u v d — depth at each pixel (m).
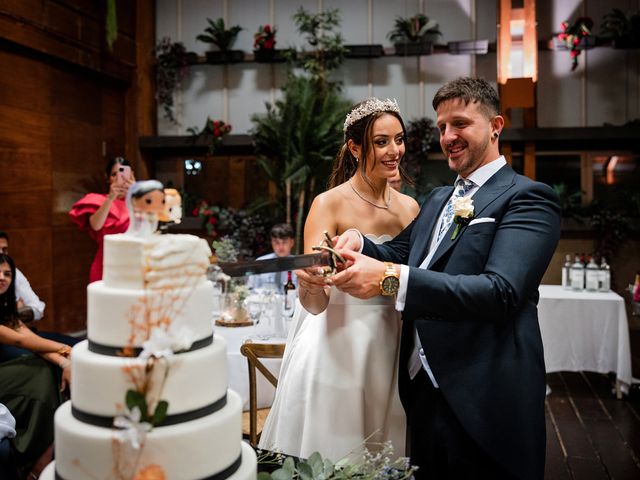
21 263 5.60
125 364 1.06
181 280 1.12
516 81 6.45
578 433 3.86
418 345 1.81
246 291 3.62
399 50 7.17
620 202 6.87
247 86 7.71
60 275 6.12
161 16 7.77
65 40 6.00
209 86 7.77
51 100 5.96
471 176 1.75
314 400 1.91
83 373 1.09
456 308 1.49
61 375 2.80
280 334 3.31
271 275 4.28
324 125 6.51
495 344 1.59
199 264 1.14
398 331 2.01
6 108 5.38
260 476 1.29
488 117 1.71
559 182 7.23
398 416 1.95
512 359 1.58
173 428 1.08
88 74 6.58
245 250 6.86
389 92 7.44
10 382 2.69
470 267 1.62
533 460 1.54
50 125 5.96
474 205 1.68
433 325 1.65
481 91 1.70
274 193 7.55
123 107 7.33
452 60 7.34
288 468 1.31
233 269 1.26
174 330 1.09
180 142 7.32
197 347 1.15
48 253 5.95
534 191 1.62
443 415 1.66
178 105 7.79
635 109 7.05
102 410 1.08
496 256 1.54
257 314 3.45
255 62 7.61
